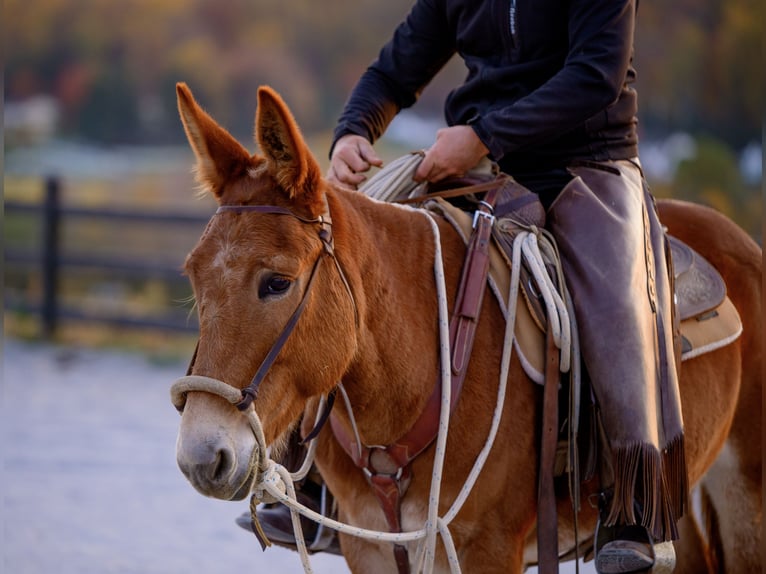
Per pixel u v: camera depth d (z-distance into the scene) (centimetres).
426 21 603
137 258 2394
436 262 483
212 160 439
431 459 471
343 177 553
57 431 1261
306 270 416
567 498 509
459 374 471
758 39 6369
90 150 8781
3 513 951
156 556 850
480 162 533
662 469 484
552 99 504
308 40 10956
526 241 504
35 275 2362
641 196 541
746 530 616
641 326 490
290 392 419
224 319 400
